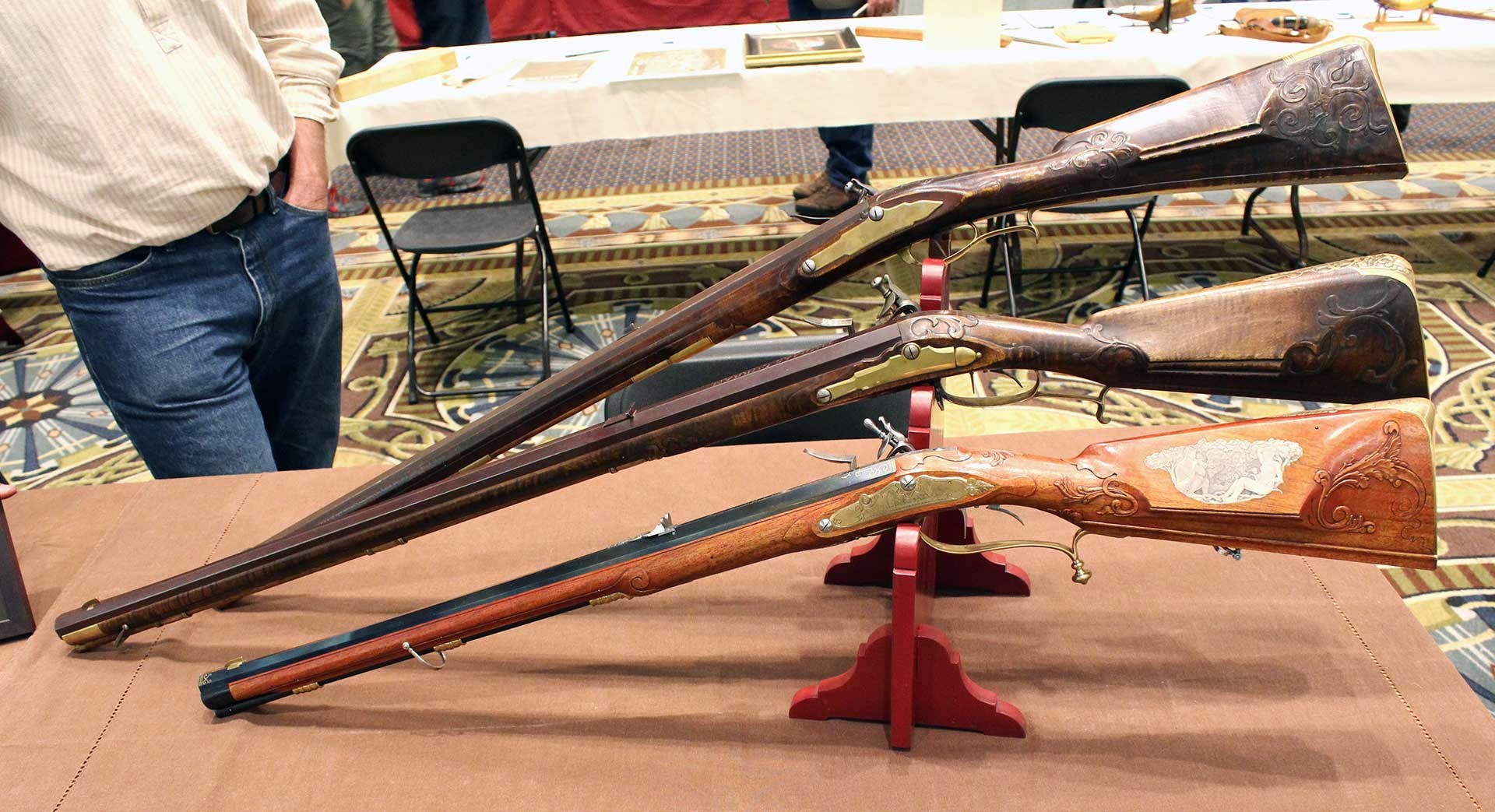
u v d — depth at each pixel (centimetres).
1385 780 91
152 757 104
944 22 279
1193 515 82
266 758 103
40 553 138
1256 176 91
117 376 149
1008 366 91
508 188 454
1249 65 269
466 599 101
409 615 103
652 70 284
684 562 94
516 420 115
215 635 122
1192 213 379
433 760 101
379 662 103
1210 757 95
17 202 136
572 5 550
